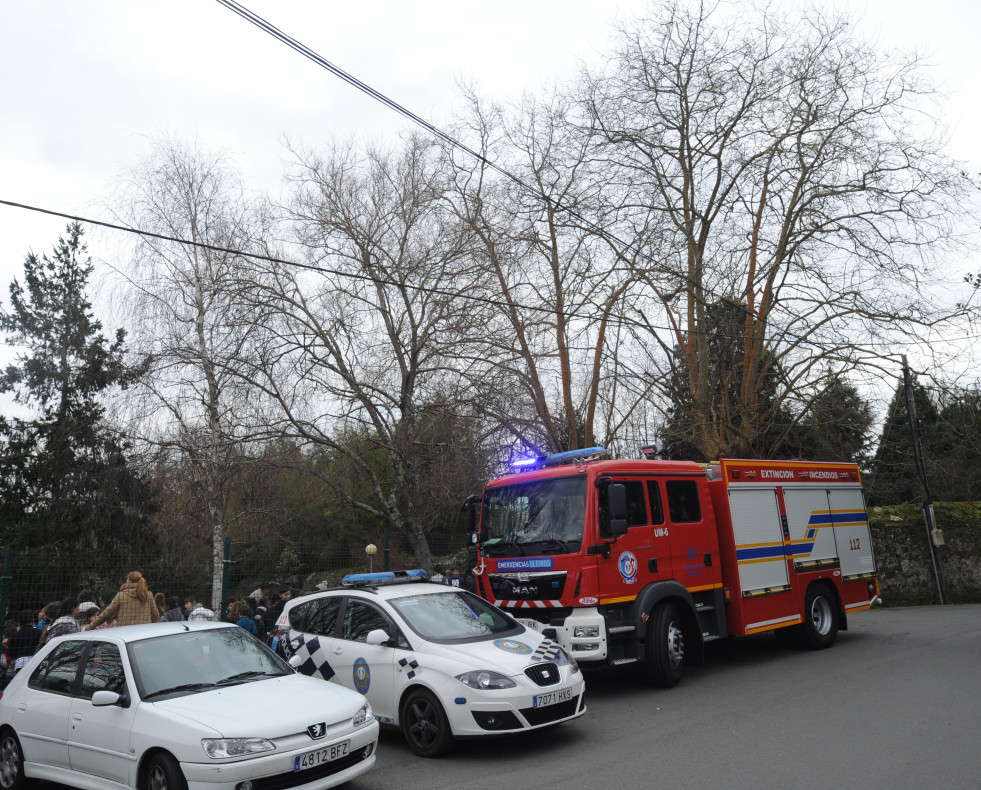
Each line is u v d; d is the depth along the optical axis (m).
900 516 24.22
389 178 17.44
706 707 8.84
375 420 16.62
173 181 16.83
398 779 6.57
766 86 21.33
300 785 5.63
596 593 9.48
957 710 8.17
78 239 31.47
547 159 20.03
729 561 11.57
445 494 16.33
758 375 22.44
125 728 5.86
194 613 11.42
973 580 23.33
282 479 16.41
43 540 25.84
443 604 8.44
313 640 8.59
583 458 11.14
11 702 7.02
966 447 23.78
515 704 6.98
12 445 27.94
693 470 11.46
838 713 8.22
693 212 22.41
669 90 21.67
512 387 17.14
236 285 15.68
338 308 16.30
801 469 13.64
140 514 16.83
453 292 15.98
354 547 20.52
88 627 9.91
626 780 6.16
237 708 5.85
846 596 13.98
